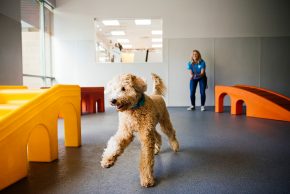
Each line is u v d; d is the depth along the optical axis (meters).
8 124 1.71
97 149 2.73
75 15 7.48
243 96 5.27
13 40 5.20
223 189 1.67
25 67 6.58
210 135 3.37
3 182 1.69
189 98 7.60
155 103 2.17
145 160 1.77
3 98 2.56
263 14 7.41
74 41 7.54
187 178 1.88
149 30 10.50
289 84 7.50
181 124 4.25
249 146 2.77
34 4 6.57
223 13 7.43
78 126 2.85
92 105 6.13
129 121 1.82
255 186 1.72
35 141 2.28
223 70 7.54
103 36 11.21
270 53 7.47
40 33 6.93
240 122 4.40
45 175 1.95
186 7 7.44
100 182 1.81
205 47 7.50
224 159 2.32
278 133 3.43
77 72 7.60
